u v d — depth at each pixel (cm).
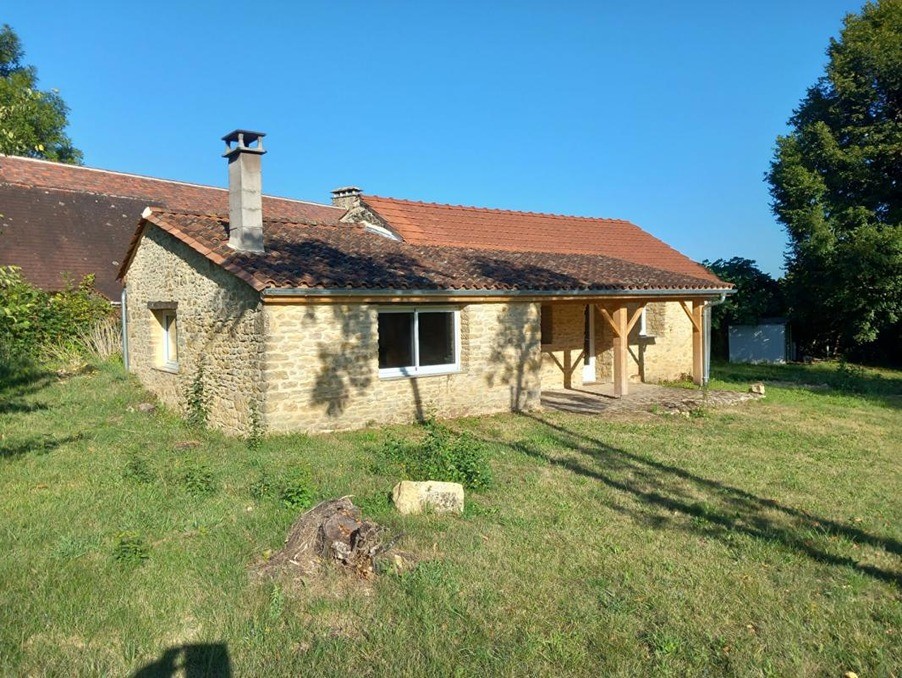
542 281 1355
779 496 766
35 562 511
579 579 521
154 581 484
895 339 2616
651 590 504
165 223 1273
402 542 575
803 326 2736
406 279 1148
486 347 1312
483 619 451
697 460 931
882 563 572
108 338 1812
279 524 604
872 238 2194
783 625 454
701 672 397
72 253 2002
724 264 2748
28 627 418
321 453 908
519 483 789
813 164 2531
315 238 1377
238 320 1067
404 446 875
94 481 740
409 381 1195
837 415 1371
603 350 1811
